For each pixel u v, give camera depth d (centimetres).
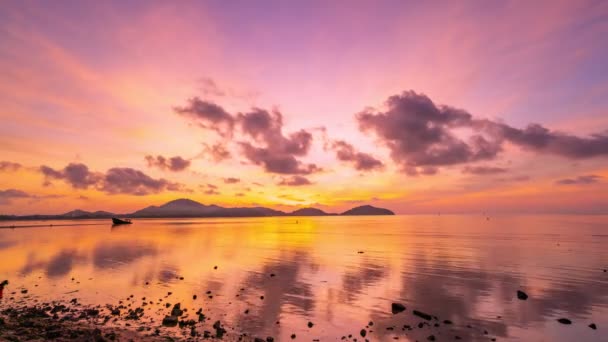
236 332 1889
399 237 9288
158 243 7612
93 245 7088
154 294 2766
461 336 1862
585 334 1886
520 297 2641
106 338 1683
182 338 1764
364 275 3584
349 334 1886
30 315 2167
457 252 5588
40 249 6266
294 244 7281
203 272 3769
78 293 2798
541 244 6850
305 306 2423
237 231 13475
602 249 5856
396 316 2208
